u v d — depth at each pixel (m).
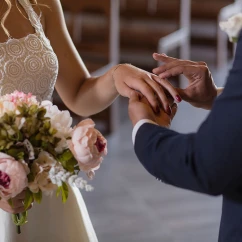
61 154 1.59
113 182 4.47
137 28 6.30
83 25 6.24
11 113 1.56
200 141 1.40
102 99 2.16
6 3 2.08
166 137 1.52
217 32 7.07
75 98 2.24
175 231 3.79
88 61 5.44
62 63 2.22
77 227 2.18
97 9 6.37
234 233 1.56
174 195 4.30
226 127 1.36
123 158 4.88
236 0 7.32
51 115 1.63
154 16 6.38
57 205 2.15
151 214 4.02
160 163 1.48
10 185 1.51
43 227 2.16
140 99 1.79
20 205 1.68
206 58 7.46
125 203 4.16
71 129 1.63
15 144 1.55
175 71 1.90
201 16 7.15
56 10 2.20
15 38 2.08
